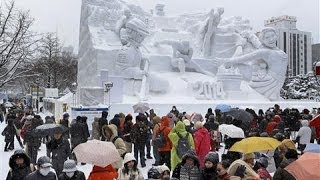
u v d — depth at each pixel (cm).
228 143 1077
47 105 4281
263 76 3891
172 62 3691
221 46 4128
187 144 1038
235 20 4266
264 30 3984
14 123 1838
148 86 3378
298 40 10206
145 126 1417
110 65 3459
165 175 693
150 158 1619
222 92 3569
